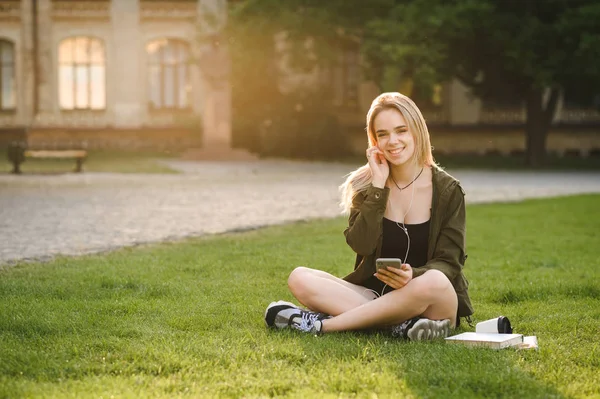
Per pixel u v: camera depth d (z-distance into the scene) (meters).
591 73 30.94
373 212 5.17
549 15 32.56
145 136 43.06
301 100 38.78
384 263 4.82
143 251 9.44
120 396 3.78
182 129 43.03
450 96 43.41
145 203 15.81
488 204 16.72
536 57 31.12
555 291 6.96
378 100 5.27
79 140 42.84
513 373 4.19
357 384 3.99
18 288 6.71
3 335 5.02
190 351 4.63
